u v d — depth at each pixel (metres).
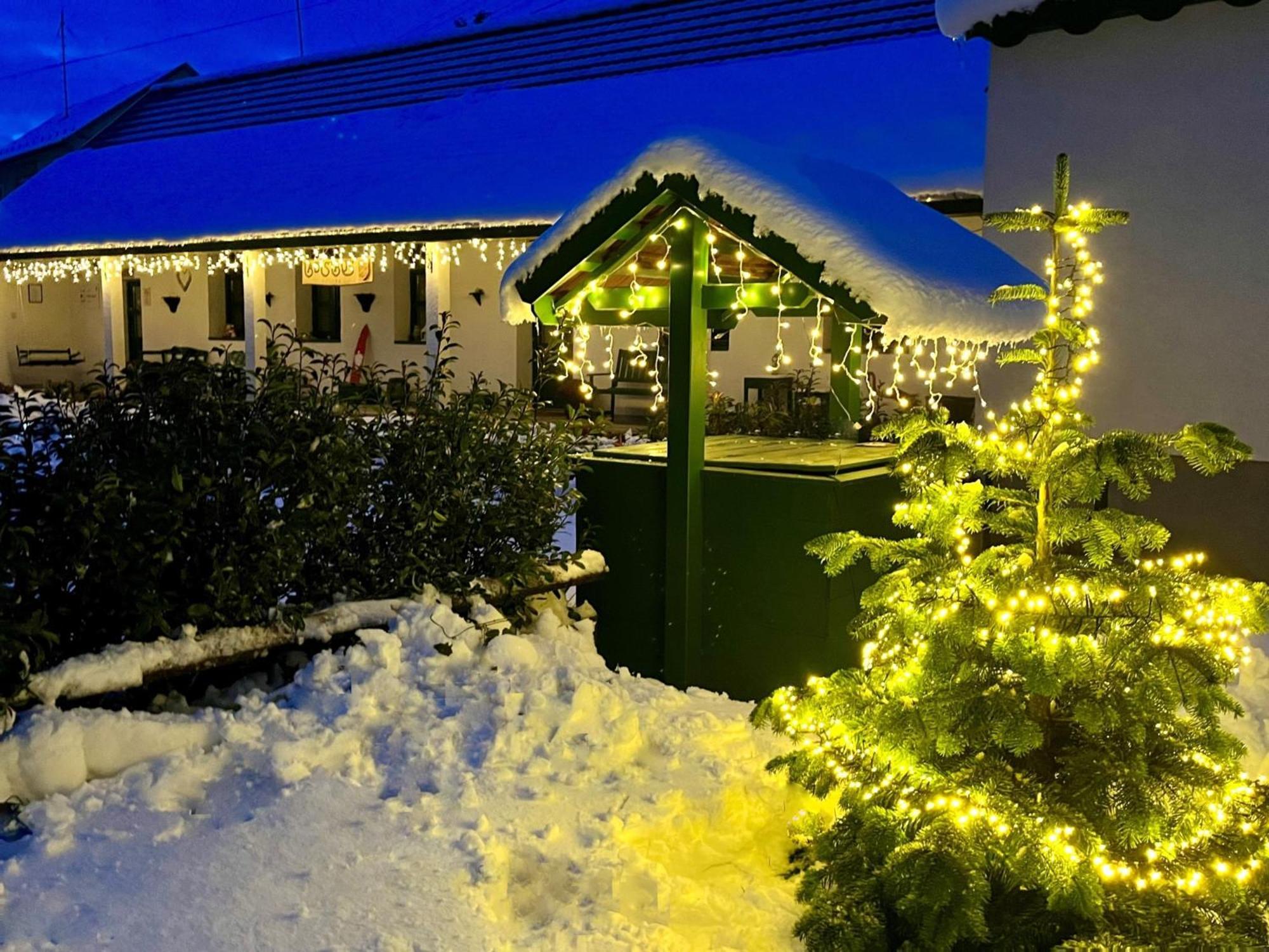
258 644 4.32
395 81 19.09
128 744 3.75
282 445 4.48
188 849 3.28
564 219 5.06
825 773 3.58
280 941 2.90
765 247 4.51
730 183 4.56
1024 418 3.41
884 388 12.57
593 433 6.47
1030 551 3.47
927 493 3.52
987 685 3.26
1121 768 3.07
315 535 4.63
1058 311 3.38
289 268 19.72
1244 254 6.25
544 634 5.40
